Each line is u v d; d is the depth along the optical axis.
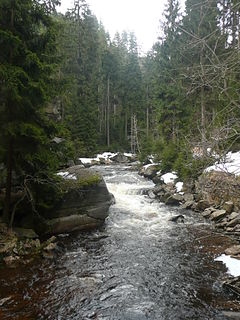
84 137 44.16
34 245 11.78
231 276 9.66
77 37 47.53
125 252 11.89
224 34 5.12
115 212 17.41
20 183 13.02
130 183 25.06
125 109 55.84
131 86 56.38
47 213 13.88
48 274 9.85
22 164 12.70
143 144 37.22
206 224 15.30
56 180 13.31
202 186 7.60
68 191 14.13
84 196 14.71
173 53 17.45
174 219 16.06
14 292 8.66
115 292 8.80
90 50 52.12
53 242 12.70
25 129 10.47
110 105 59.28
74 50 44.09
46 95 11.12
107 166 37.88
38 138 10.81
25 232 12.34
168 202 19.42
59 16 29.61
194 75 5.09
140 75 57.66
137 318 7.55
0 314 7.57
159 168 27.22
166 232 14.30
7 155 11.95
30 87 10.39
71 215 14.27
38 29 11.92
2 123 10.79
